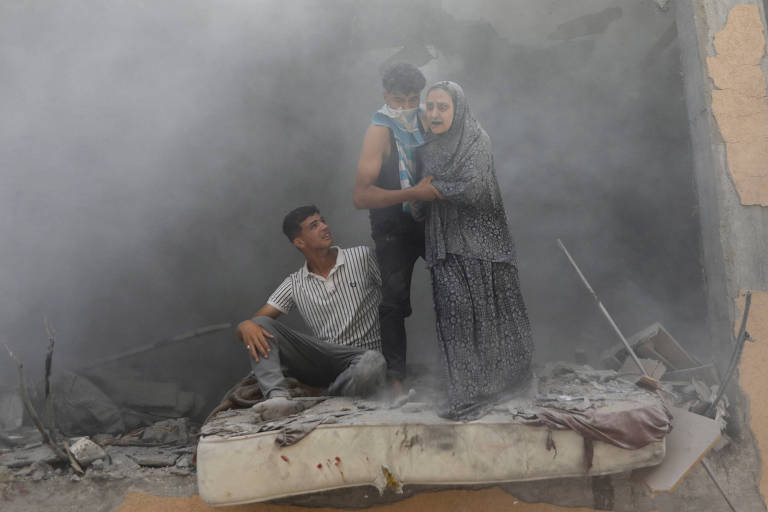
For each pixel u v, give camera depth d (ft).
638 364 10.64
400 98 10.15
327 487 8.35
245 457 8.25
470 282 9.32
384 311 11.46
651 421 8.71
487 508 9.89
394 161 10.53
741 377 10.83
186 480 10.03
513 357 9.41
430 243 9.61
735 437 10.75
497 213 9.86
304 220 11.05
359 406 9.53
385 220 11.37
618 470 8.67
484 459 8.45
